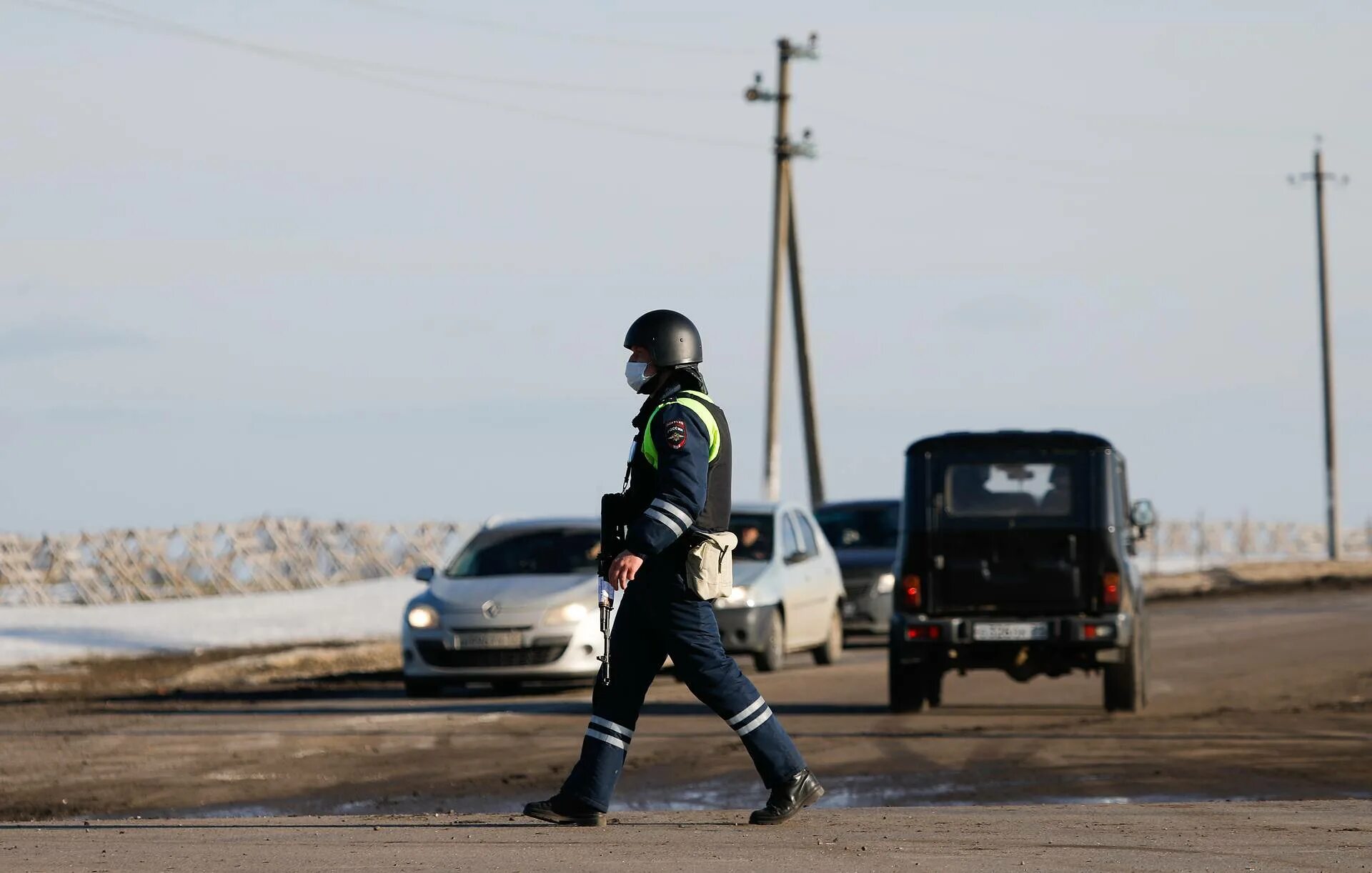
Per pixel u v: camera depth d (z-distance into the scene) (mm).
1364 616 120750
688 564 31203
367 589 172000
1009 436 64688
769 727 32156
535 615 73188
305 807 43625
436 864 27969
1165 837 30859
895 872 27000
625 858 28406
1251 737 54594
